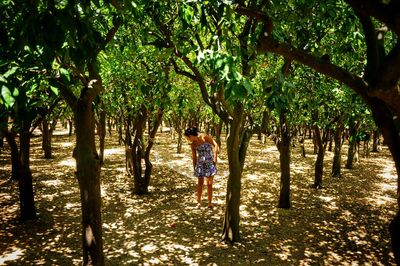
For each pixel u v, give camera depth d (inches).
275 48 123.4
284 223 349.4
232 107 261.9
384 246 294.2
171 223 340.5
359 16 110.3
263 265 254.4
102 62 310.3
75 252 272.8
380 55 115.1
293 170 661.9
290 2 193.6
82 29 79.8
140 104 409.7
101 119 398.3
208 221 348.2
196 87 358.0
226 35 159.3
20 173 344.5
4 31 78.3
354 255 275.0
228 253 274.1
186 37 214.1
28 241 293.9
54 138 1250.6
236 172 285.4
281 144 394.0
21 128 326.3
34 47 79.0
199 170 384.8
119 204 409.1
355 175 621.9
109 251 275.3
